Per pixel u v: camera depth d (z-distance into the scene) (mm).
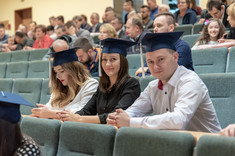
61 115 2051
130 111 1895
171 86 1787
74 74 2561
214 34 3584
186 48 2656
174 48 1744
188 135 1286
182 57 2615
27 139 1254
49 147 1837
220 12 4309
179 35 1709
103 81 2236
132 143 1418
